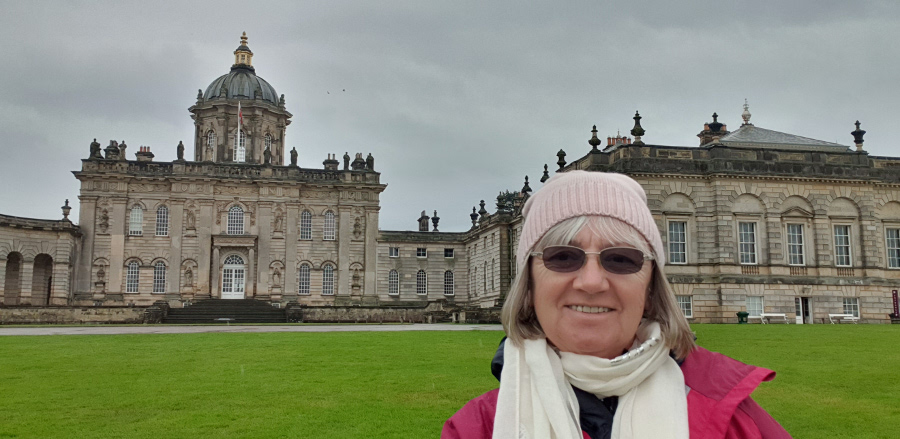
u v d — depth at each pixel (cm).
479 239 7462
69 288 6712
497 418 309
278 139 8244
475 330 3669
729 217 4478
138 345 2486
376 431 1033
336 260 7444
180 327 4462
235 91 8112
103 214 7019
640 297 307
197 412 1177
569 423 288
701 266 4450
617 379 296
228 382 1506
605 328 303
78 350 2284
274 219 7306
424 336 2983
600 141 4500
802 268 4581
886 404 1218
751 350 2028
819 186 4656
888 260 4775
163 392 1379
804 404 1220
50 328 4316
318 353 2133
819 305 4544
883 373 1559
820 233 4625
